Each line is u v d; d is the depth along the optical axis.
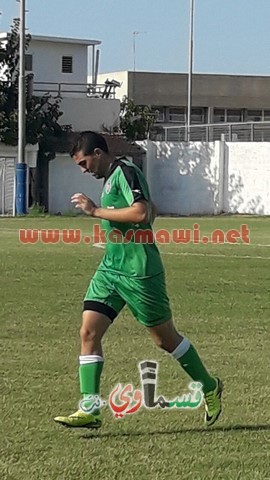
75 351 14.49
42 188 62.34
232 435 9.99
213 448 9.50
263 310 19.03
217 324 17.22
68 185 62.62
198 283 23.31
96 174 10.16
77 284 22.78
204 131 66.00
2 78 60.94
